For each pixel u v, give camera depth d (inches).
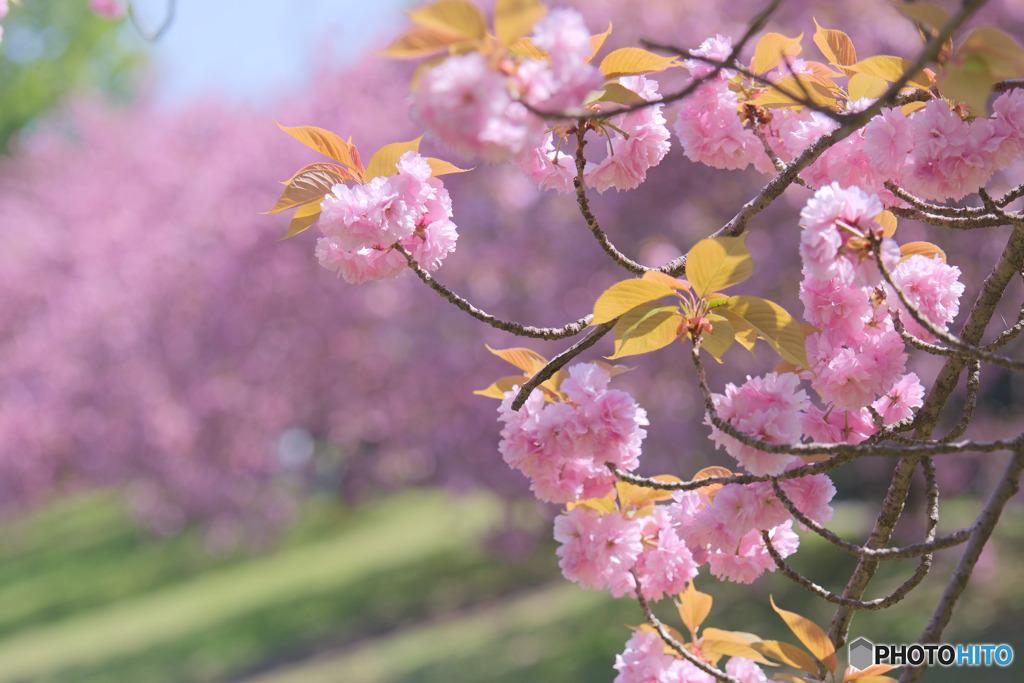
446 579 539.5
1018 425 367.2
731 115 69.2
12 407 685.3
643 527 69.6
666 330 53.3
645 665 66.2
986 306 61.0
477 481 454.9
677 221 358.0
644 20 360.8
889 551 52.6
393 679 361.7
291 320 554.9
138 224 650.8
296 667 425.1
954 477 359.9
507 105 38.5
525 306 419.2
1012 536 377.1
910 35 320.8
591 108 59.1
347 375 571.5
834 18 327.9
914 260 58.0
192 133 706.8
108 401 623.5
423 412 502.9
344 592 555.8
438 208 63.2
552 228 404.5
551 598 449.7
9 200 780.0
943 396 61.6
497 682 323.9
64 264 711.7
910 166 59.6
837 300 54.7
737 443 52.7
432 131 37.6
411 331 494.6
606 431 56.9
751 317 52.3
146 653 498.9
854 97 63.7
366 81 581.9
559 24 40.1
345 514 837.2
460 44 38.5
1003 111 56.2
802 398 53.9
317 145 62.1
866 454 47.6
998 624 272.1
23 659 546.3
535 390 61.2
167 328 584.4
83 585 754.8
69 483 824.9
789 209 332.2
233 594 623.5
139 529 901.8
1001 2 271.4
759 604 345.1
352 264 63.0
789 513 57.4
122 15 184.7
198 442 602.2
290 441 661.9
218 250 553.0
